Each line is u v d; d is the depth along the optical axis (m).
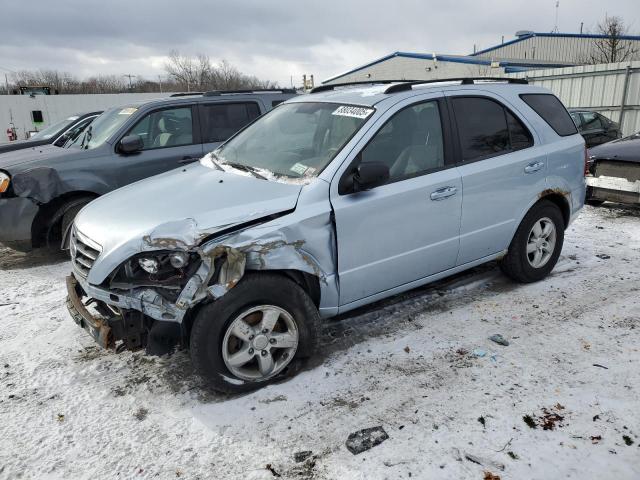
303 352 3.36
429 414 2.96
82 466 2.68
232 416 3.02
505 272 4.76
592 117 13.90
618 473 2.48
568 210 4.85
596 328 3.90
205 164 4.19
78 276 3.26
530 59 34.44
